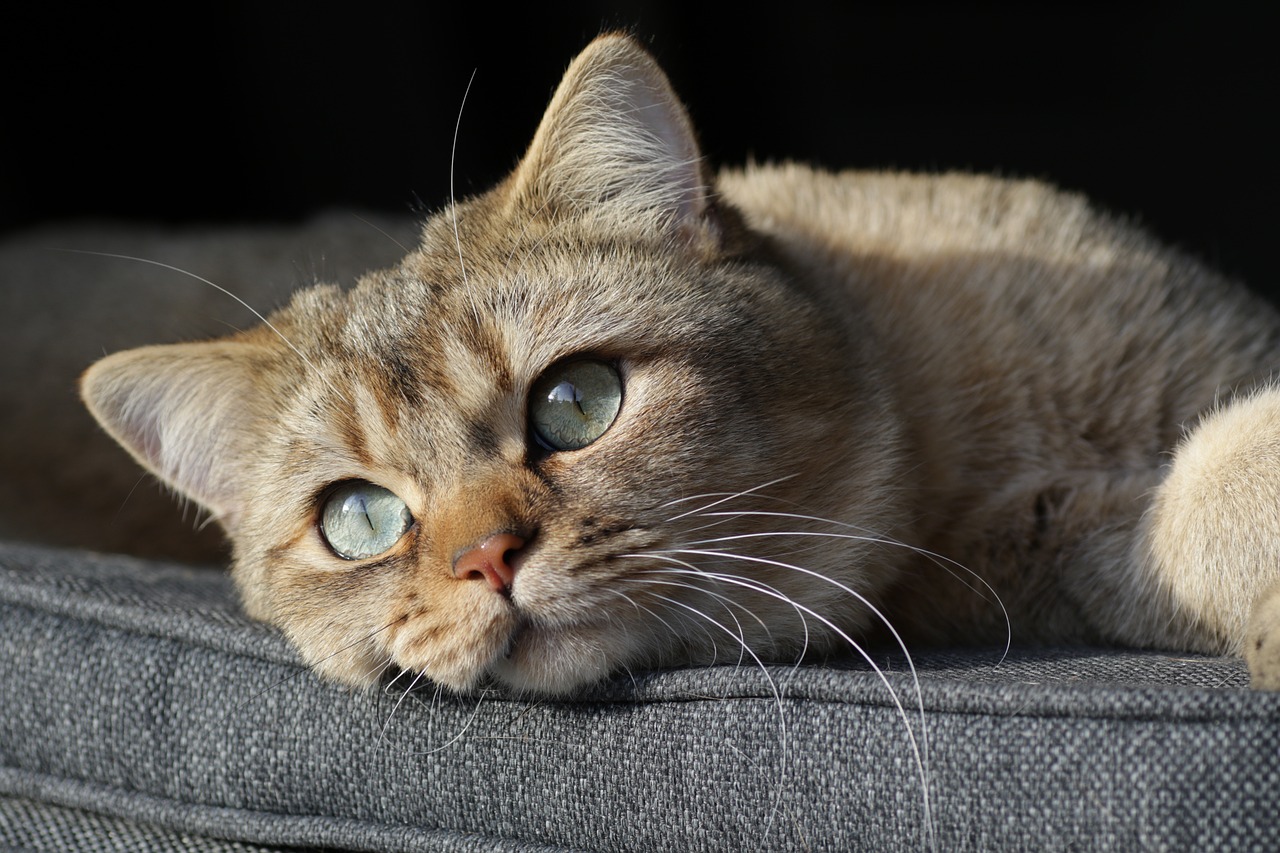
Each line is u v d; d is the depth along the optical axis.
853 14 0.97
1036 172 0.92
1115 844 0.38
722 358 0.45
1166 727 0.38
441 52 0.84
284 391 0.47
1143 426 0.49
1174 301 0.51
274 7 0.83
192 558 0.61
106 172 0.85
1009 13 0.96
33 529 0.63
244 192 0.87
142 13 0.82
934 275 0.52
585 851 0.41
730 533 0.44
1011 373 0.50
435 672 0.43
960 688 0.39
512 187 0.48
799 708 0.40
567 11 0.81
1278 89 0.92
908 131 0.95
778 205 0.55
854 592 0.44
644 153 0.47
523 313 0.44
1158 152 0.92
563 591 0.42
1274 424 0.44
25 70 0.82
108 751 0.44
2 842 0.44
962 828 0.39
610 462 0.43
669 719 0.41
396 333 0.45
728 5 0.86
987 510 0.49
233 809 0.43
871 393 0.47
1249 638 0.41
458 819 0.42
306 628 0.45
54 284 0.68
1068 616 0.48
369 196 0.85
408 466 0.44
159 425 0.49
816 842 0.40
